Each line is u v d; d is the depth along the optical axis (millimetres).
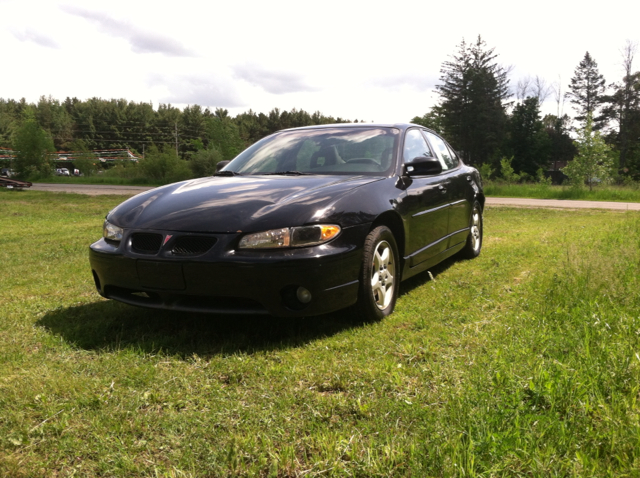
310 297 2963
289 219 2996
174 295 3055
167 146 41844
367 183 3586
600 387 2104
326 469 1704
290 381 2447
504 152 64562
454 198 4992
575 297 3418
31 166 43094
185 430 2002
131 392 2355
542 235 7449
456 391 2186
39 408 2207
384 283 3557
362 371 2529
